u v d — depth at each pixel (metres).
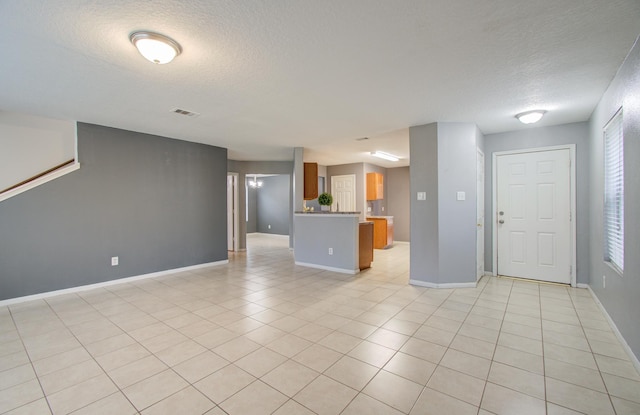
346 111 3.60
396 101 3.25
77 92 2.95
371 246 5.55
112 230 4.31
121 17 1.76
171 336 2.62
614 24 1.86
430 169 4.12
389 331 2.72
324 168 8.88
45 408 1.71
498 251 4.66
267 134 4.81
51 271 3.78
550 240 4.29
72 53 2.18
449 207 4.08
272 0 1.61
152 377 2.01
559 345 2.45
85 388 1.89
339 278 4.68
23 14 1.72
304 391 1.86
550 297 3.67
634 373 2.05
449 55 2.26
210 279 4.61
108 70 2.47
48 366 2.14
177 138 5.07
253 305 3.42
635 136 2.14
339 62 2.36
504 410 1.69
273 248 8.05
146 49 1.99
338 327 2.80
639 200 2.07
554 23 1.85
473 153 4.10
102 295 3.79
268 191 11.02
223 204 5.85
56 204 3.83
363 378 2.00
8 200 3.52
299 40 2.04
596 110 3.41
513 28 1.91
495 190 4.67
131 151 4.52
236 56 2.25
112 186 4.31
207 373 2.06
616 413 1.66
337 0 1.62
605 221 3.11
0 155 4.36
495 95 3.08
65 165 4.39
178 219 5.11
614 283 2.70
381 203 9.01
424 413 1.66
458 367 2.13
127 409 1.70
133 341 2.53
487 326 2.83
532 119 3.65
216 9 1.69
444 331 2.72
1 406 1.72
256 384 1.93
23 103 3.27
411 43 2.09
